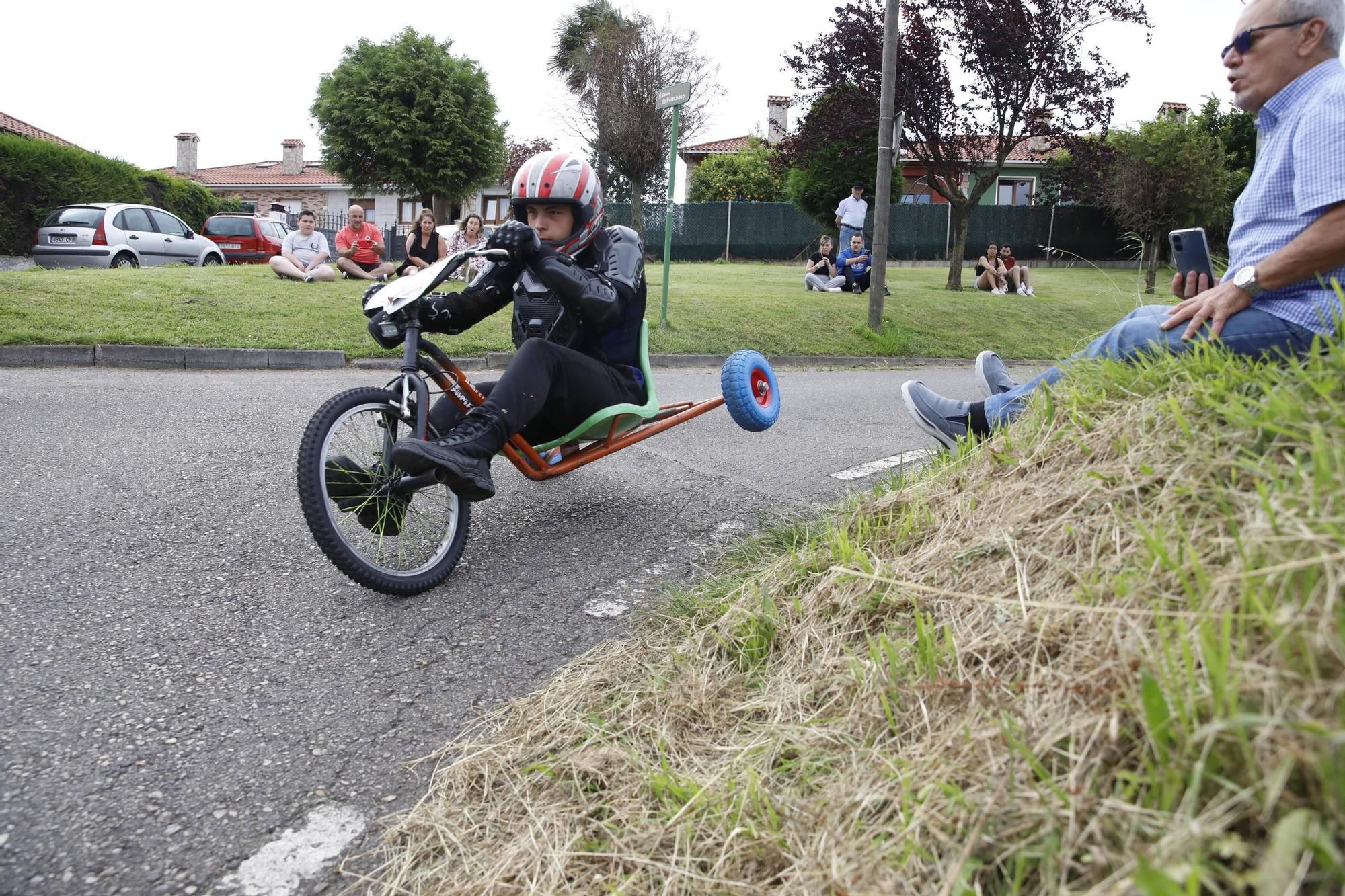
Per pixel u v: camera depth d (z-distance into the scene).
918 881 1.38
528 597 3.20
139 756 2.16
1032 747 1.49
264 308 9.64
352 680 2.58
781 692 2.13
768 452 5.48
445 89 23.06
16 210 19.47
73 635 2.70
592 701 2.37
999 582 1.99
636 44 26.61
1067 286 18.56
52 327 8.12
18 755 2.13
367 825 1.99
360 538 3.51
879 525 2.65
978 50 14.94
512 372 3.24
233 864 1.85
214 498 3.98
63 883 1.76
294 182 42.16
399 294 3.12
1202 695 1.33
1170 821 1.23
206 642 2.73
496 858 1.81
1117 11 14.57
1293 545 1.46
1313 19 2.47
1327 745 1.16
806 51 16.08
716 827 1.71
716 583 3.07
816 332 11.24
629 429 3.93
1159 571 1.66
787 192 21.17
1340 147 2.33
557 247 3.61
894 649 1.94
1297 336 2.44
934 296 14.74
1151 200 18.27
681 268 21.53
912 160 19.00
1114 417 2.27
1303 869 1.08
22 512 3.63
